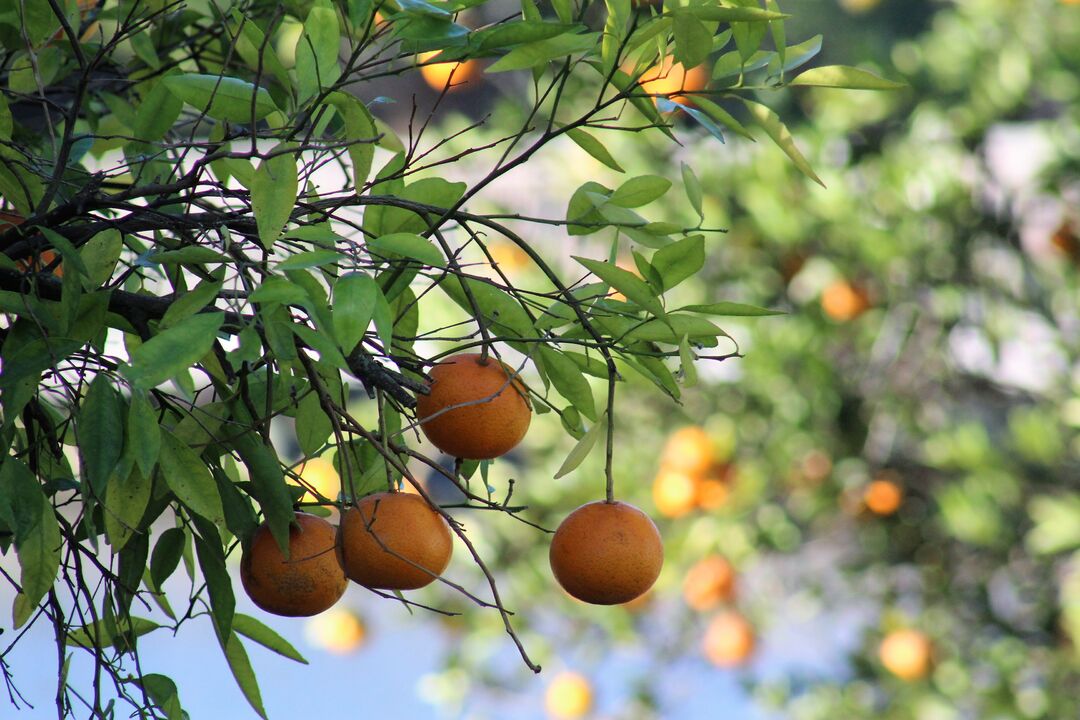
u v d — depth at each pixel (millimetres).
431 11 2430
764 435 5137
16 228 2449
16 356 2393
